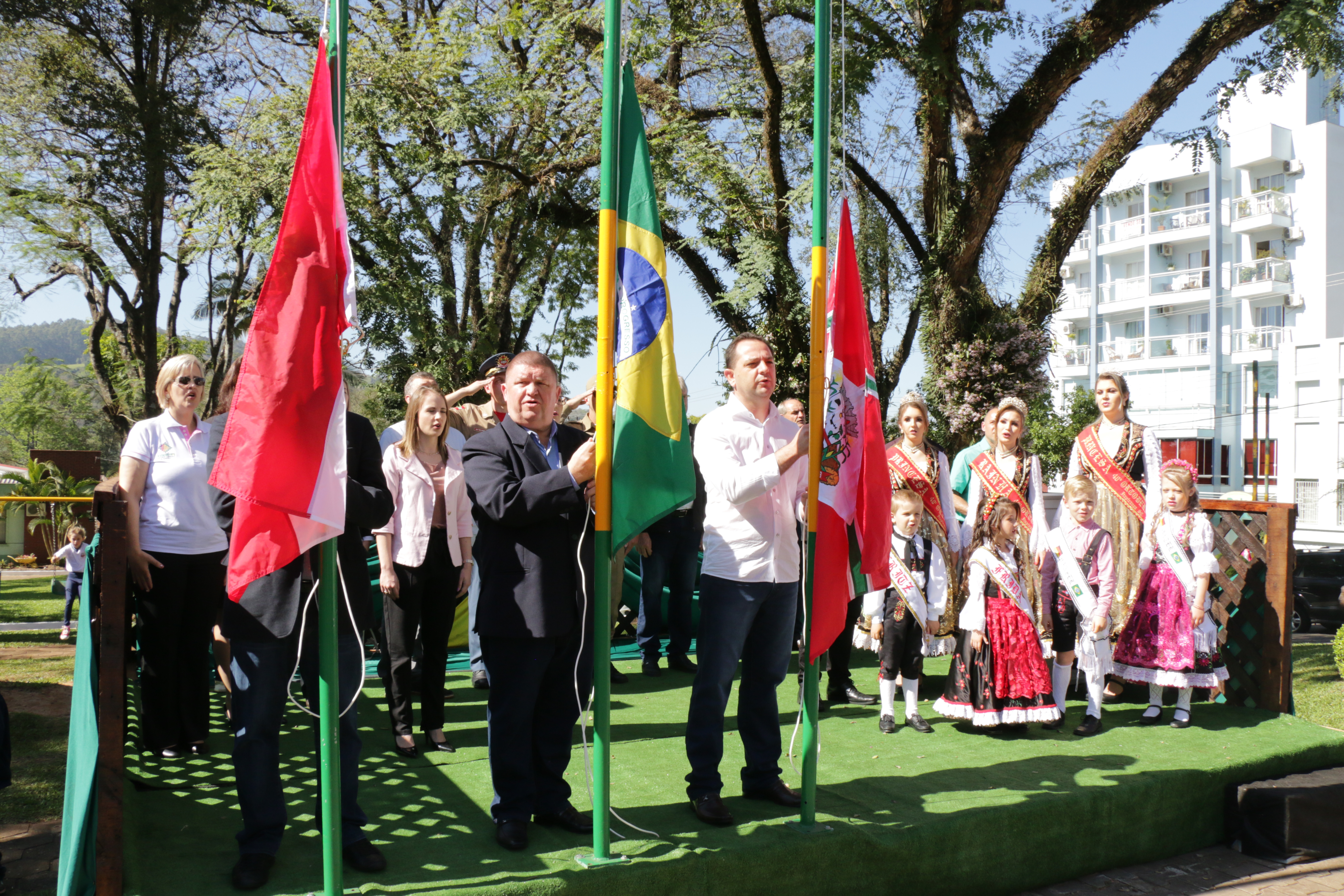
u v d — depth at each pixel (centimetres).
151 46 1636
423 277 1476
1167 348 4244
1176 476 569
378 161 1449
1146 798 443
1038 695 527
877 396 403
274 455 296
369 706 588
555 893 317
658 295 347
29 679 772
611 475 339
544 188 1575
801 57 1195
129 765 460
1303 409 2784
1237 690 620
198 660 482
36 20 1579
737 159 1323
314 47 1705
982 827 397
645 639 685
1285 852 446
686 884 338
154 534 469
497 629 351
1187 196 4219
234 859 346
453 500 497
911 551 548
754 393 412
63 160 1662
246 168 1363
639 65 1405
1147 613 572
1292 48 1015
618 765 466
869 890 371
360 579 353
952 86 1094
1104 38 1027
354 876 325
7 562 3406
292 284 305
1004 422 599
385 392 1513
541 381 369
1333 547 1906
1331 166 3812
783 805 407
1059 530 576
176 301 2091
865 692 644
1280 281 3859
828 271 399
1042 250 1149
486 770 455
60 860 348
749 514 399
